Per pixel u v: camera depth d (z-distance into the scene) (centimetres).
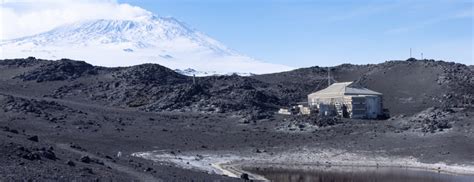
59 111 13588
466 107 14050
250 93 17938
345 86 15638
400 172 8800
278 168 9225
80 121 12481
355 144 11000
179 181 5522
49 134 10725
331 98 15450
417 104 17000
